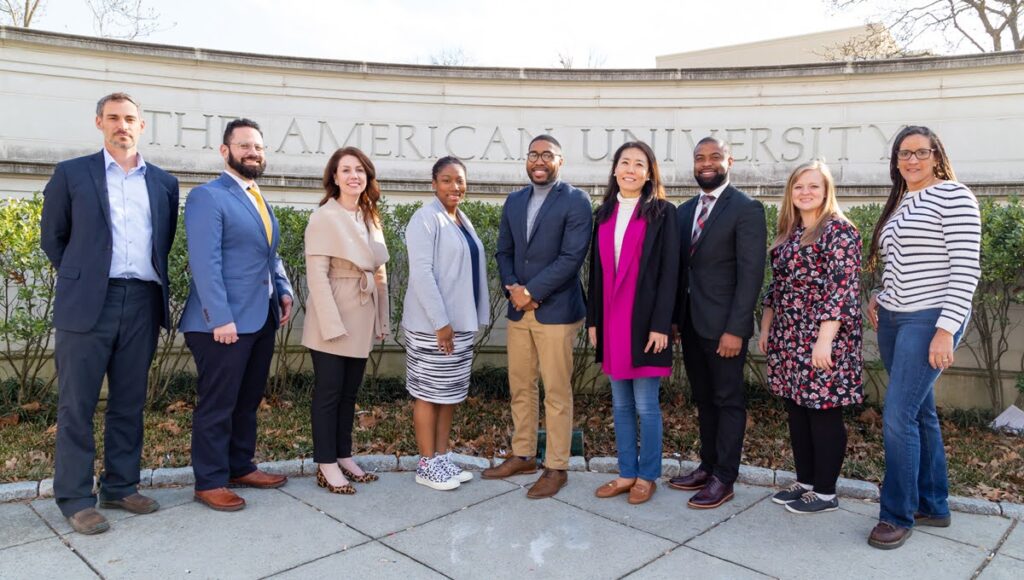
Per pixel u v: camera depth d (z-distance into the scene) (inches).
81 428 131.6
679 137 282.7
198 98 272.2
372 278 156.5
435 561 118.9
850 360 137.6
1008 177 250.2
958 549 126.4
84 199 131.2
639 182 146.9
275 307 154.6
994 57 249.1
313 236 150.9
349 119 283.3
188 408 219.1
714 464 156.9
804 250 138.6
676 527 135.7
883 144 264.7
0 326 192.7
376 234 159.5
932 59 257.1
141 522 133.8
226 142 147.0
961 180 256.1
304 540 126.5
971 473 166.6
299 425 203.0
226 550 121.6
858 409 223.1
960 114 256.5
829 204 140.1
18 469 159.9
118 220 134.3
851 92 267.9
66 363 130.3
